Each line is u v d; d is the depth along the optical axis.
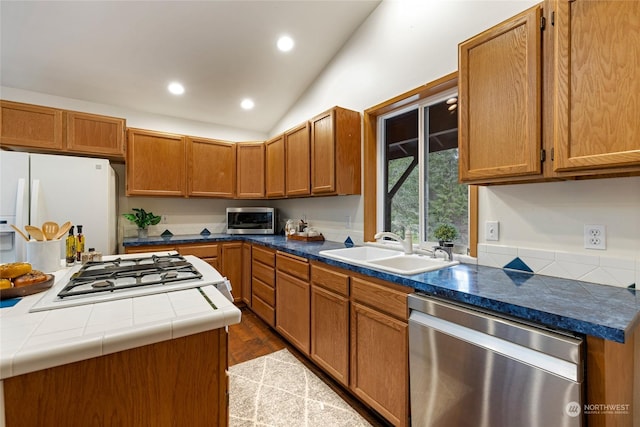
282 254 2.56
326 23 2.48
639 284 1.19
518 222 1.56
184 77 2.91
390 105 2.29
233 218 3.67
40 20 2.11
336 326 1.88
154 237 3.38
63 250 2.34
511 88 1.27
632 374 1.11
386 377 1.52
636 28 0.95
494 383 1.06
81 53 2.46
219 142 3.58
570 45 1.09
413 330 1.36
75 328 0.78
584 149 1.06
